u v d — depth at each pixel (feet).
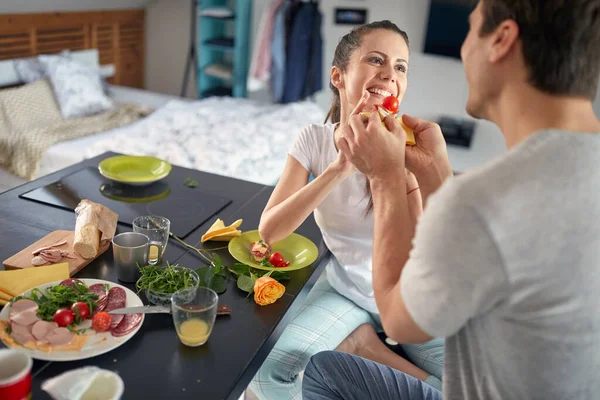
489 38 2.28
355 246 4.85
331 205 4.75
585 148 2.08
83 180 5.38
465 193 2.07
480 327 2.30
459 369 2.51
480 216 2.04
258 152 9.04
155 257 3.93
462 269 2.08
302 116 11.35
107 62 15.67
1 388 2.24
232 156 8.61
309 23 13.62
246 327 3.38
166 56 17.46
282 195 4.62
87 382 2.46
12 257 3.76
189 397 2.74
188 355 3.05
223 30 16.76
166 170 5.67
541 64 2.14
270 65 14.20
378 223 2.82
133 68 17.13
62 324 3.05
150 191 5.31
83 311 3.13
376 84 4.50
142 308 3.29
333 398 3.70
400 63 4.54
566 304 2.06
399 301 2.38
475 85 2.42
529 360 2.17
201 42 15.75
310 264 4.28
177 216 4.80
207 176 5.91
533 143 2.12
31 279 3.46
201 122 10.32
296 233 4.90
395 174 2.83
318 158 4.87
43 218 4.49
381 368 3.83
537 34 2.12
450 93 14.51
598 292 2.07
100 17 14.83
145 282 3.53
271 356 4.40
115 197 5.06
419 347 4.79
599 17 2.08
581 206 2.02
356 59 4.55
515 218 2.02
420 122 3.72
